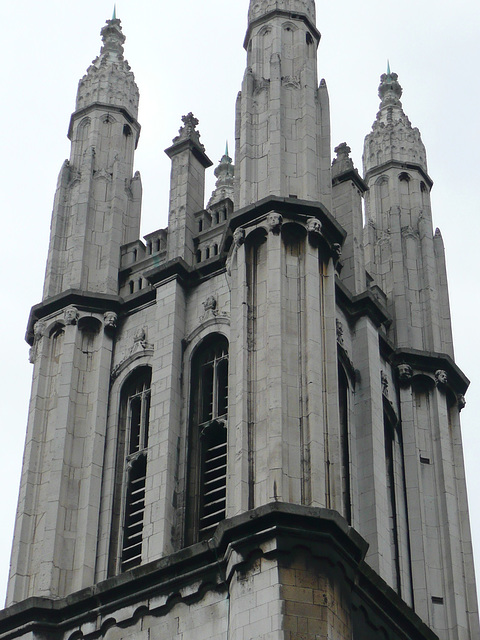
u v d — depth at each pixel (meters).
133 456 64.38
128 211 73.56
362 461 64.31
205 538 60.19
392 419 69.06
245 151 66.38
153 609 56.53
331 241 63.62
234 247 63.53
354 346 67.62
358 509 63.03
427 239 76.44
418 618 58.62
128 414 65.88
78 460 64.44
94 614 57.84
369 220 77.62
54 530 61.97
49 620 58.62
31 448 65.06
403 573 64.81
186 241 68.88
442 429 69.50
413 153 80.25
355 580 55.50
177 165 71.94
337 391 59.81
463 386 71.94
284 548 53.75
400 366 70.69
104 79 77.69
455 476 69.25
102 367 66.81
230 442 59.75
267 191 64.75
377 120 82.69
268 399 58.31
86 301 68.56
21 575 61.50
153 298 68.19
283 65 69.62
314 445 57.34
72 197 73.44
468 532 67.69
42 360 67.75
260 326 60.84
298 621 52.41
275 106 67.38
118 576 57.75
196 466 62.41
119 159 74.69
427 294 74.31
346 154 75.00
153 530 60.25
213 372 64.56
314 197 64.69
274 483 56.03
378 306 69.06
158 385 64.38
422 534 66.12
